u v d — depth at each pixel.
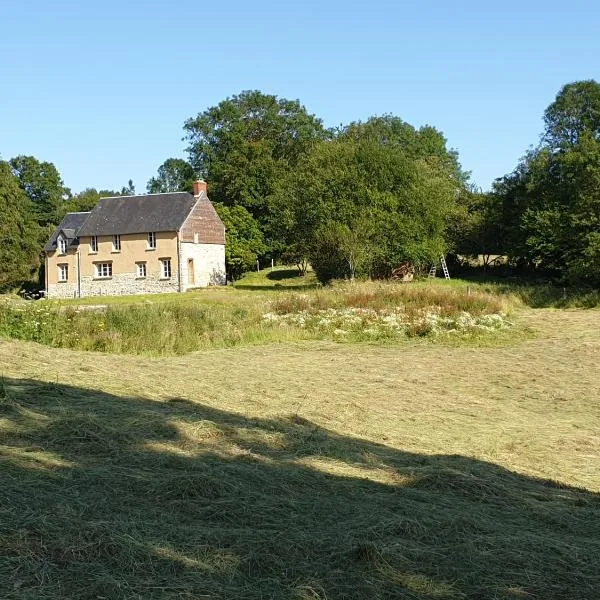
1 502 4.05
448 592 3.61
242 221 57.31
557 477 6.75
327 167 41.97
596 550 4.46
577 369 14.19
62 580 3.38
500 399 11.16
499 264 49.94
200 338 17.66
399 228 39.47
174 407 7.62
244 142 63.06
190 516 4.30
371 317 20.77
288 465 5.73
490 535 4.50
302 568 3.73
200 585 3.44
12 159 66.31
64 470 4.84
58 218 67.31
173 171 98.19
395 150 43.78
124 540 3.77
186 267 49.94
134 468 5.04
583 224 32.38
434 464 6.48
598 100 44.47
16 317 15.77
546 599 3.66
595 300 27.59
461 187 60.38
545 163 43.28
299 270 56.25
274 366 13.75
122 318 17.77
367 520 4.46
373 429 8.15
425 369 14.05
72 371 9.29
